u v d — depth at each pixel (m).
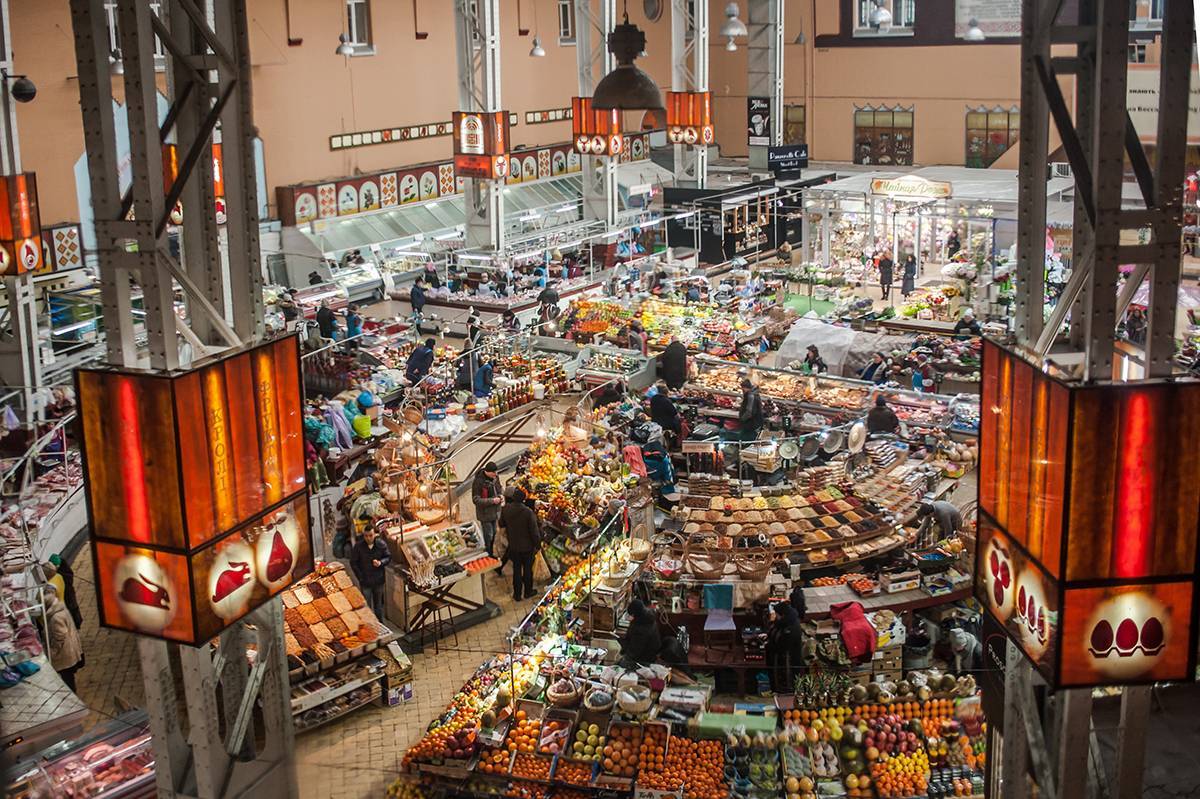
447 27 36.19
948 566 13.41
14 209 17.44
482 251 31.20
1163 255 6.75
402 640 13.55
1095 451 6.68
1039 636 7.16
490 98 29.75
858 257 31.97
